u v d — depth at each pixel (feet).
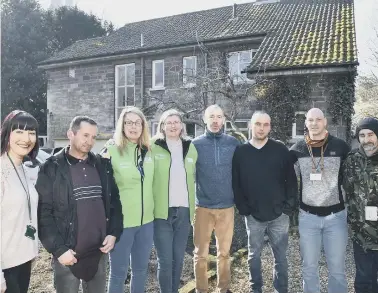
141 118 12.76
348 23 44.21
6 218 9.46
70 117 61.62
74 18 98.48
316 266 13.26
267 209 13.98
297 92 38.50
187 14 64.44
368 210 12.26
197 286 14.61
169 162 13.79
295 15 50.67
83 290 11.27
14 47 85.97
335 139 13.44
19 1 92.73
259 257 14.51
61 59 60.08
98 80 58.70
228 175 14.55
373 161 12.32
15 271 9.71
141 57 54.13
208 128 14.87
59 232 10.22
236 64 46.75
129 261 12.57
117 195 11.56
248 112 41.47
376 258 12.71
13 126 9.74
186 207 13.88
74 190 10.37
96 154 11.43
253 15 54.54
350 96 37.50
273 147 14.25
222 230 14.60
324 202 13.00
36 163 12.45
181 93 49.80
